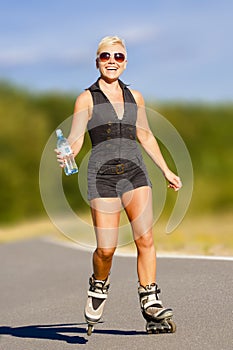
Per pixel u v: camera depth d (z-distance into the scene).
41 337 12.97
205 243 24.11
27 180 77.06
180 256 20.42
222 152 78.75
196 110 81.31
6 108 79.94
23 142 77.81
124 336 12.05
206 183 74.38
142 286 11.35
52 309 16.55
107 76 10.84
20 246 34.47
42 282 22.02
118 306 14.97
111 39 10.87
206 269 17.31
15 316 16.27
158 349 10.84
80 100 10.87
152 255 11.27
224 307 13.08
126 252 25.41
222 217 53.06
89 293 11.43
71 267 25.16
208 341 10.98
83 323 14.02
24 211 76.69
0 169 76.06
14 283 22.47
